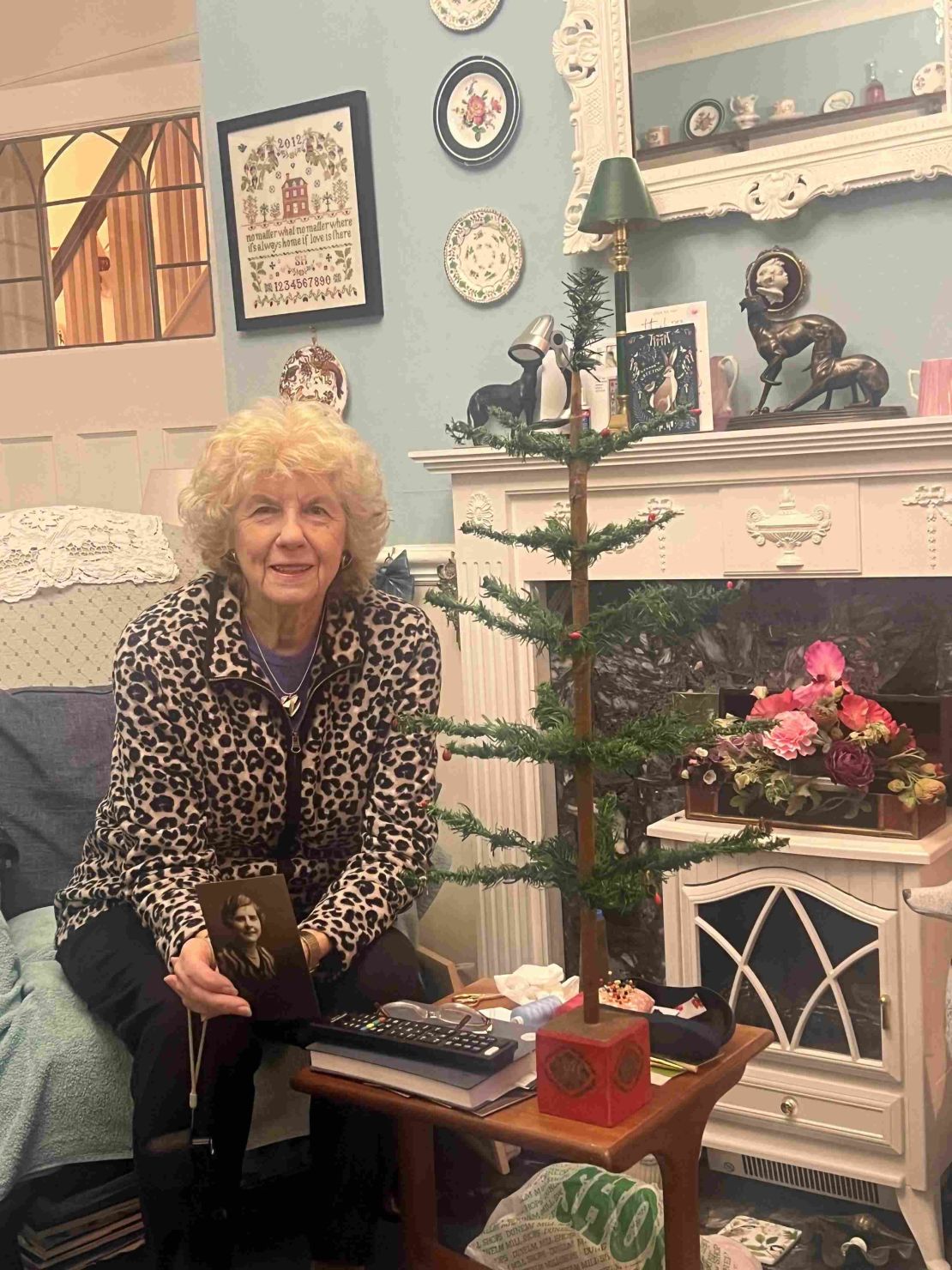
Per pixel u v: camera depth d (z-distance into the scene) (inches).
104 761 90.0
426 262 111.0
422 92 109.3
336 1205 69.0
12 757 89.6
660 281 100.1
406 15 109.3
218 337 138.5
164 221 143.0
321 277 115.8
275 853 78.2
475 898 105.7
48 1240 74.7
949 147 87.3
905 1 88.3
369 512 77.7
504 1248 67.8
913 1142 77.3
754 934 82.4
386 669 77.5
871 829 79.4
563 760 55.5
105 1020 73.6
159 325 144.1
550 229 104.5
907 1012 77.4
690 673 97.0
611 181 93.2
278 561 72.7
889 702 85.6
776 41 92.7
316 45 114.3
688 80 96.1
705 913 84.7
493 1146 84.7
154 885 71.2
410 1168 70.4
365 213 112.7
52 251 147.2
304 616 75.8
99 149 144.9
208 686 74.1
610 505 95.7
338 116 112.9
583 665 55.8
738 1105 83.7
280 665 76.4
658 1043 61.5
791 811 81.7
